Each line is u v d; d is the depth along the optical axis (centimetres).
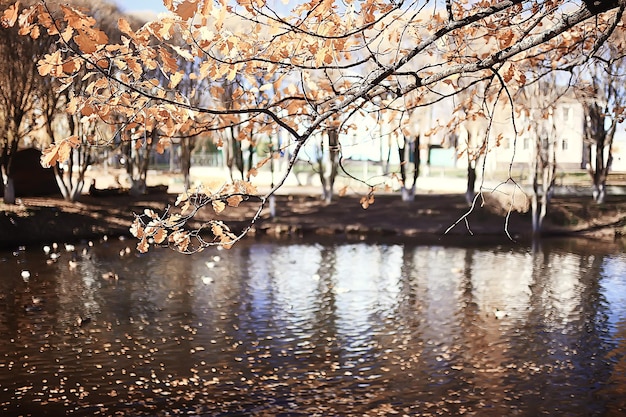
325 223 2541
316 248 2070
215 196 338
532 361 893
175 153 4147
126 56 287
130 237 2239
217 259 1795
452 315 1154
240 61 298
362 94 321
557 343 979
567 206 2559
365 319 1124
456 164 4084
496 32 396
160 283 1442
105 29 1656
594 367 869
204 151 4278
